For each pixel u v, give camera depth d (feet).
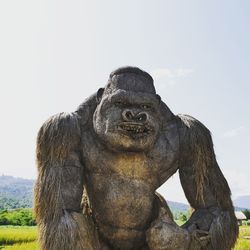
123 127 21.18
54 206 21.12
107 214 22.41
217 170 23.99
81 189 22.17
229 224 23.20
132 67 22.34
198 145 23.50
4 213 164.55
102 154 22.27
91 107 23.09
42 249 20.84
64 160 21.94
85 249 20.74
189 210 24.91
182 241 21.66
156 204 22.81
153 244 21.57
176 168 23.93
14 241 83.46
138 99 21.34
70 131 22.13
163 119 23.49
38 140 22.41
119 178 22.26
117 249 23.08
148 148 21.85
